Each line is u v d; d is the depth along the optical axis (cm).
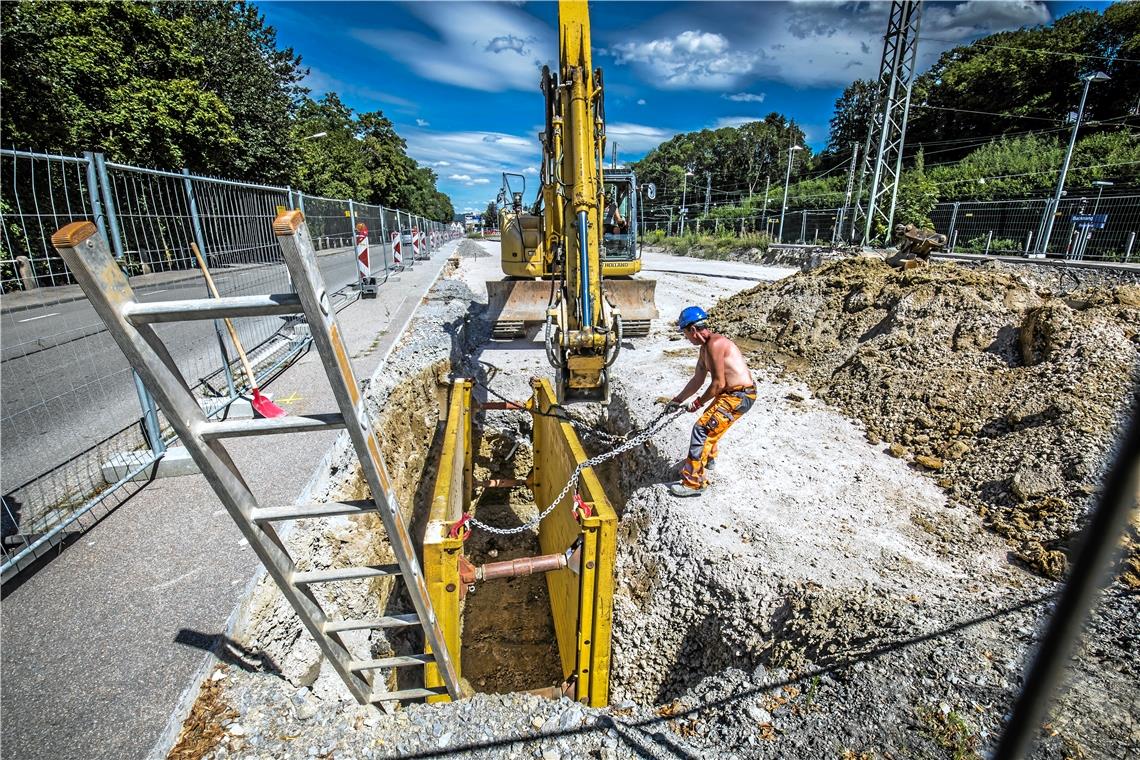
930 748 250
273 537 220
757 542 421
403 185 7050
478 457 821
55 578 351
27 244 391
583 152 562
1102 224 1850
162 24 2012
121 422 576
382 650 426
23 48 1362
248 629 326
